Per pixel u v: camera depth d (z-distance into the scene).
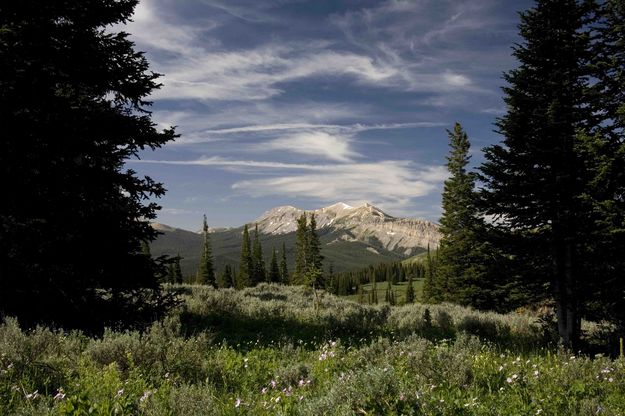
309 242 85.06
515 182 16.23
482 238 17.84
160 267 12.37
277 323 14.60
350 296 167.00
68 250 10.88
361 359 7.24
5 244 10.24
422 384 5.52
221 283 108.00
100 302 11.52
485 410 4.86
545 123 16.05
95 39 12.15
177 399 4.59
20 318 10.19
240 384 6.12
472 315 17.47
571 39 17.02
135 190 12.03
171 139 12.75
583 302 15.43
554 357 8.33
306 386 5.79
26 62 10.67
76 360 6.13
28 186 10.59
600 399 5.69
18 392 4.62
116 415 4.04
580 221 15.04
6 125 10.32
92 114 11.56
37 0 10.95
